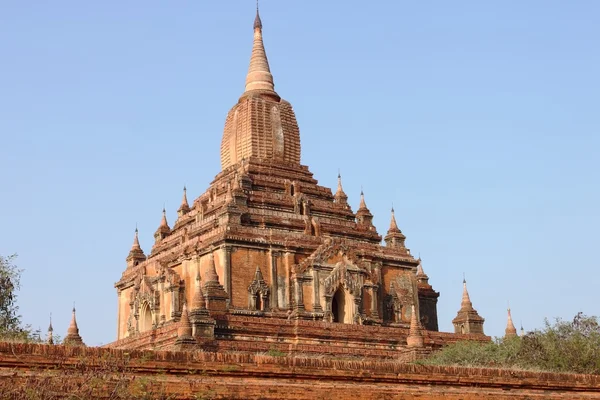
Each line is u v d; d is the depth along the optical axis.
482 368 30.30
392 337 52.69
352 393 27.02
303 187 61.59
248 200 58.03
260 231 55.12
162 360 24.03
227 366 24.97
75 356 22.69
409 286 60.53
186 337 44.72
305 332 49.97
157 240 64.50
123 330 61.69
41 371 22.05
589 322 45.06
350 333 51.41
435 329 65.12
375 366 27.91
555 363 41.84
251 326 48.47
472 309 62.00
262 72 65.88
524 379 31.00
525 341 43.66
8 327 35.16
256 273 54.00
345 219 62.34
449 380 29.34
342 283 56.00
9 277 36.88
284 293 54.69
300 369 26.30
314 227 58.62
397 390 28.00
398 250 60.94
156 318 55.91
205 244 54.59
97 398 22.06
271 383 25.59
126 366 22.88
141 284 58.31
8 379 21.45
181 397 23.83
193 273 55.56
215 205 58.59
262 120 63.19
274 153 62.88
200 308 46.09
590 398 32.22
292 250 55.72
